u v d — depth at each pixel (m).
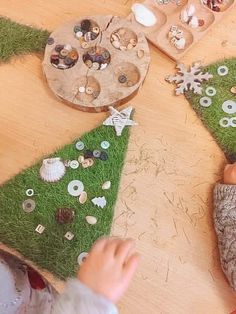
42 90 0.61
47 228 0.56
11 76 0.61
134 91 0.59
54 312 0.36
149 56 0.60
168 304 0.54
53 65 0.60
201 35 0.62
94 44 0.61
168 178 0.58
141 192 0.57
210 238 0.56
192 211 0.57
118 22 0.62
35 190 0.57
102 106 0.59
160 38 0.62
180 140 0.59
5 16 0.64
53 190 0.57
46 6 0.64
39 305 0.47
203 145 0.59
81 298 0.36
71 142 0.59
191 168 0.58
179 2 0.64
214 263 0.55
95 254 0.38
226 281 0.55
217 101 0.60
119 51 0.61
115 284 0.38
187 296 0.54
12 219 0.56
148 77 0.61
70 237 0.55
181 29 0.63
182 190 0.58
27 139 0.59
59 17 0.64
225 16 0.64
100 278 0.38
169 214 0.57
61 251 0.55
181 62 0.62
